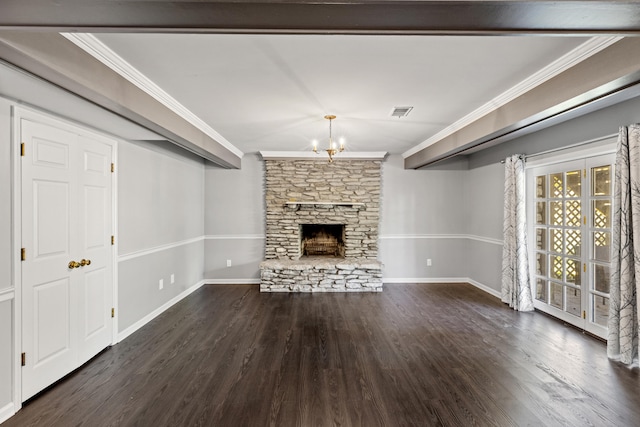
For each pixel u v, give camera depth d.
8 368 2.19
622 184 2.81
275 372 2.74
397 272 6.14
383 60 2.36
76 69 1.93
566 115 2.75
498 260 5.07
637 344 2.80
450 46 2.16
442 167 6.12
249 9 1.25
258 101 3.20
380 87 2.86
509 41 2.10
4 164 2.19
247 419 2.12
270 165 5.97
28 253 2.36
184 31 1.45
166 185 4.55
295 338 3.48
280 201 5.98
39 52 1.67
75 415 2.18
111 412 2.21
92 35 1.97
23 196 2.32
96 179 3.11
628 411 2.18
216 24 1.38
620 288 2.85
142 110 2.67
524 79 2.70
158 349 3.22
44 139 2.50
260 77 2.64
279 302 4.86
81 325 2.88
